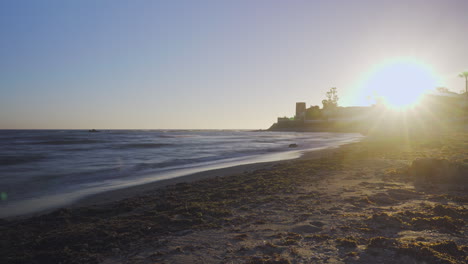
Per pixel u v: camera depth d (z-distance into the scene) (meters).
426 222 5.70
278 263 4.14
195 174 14.21
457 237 4.98
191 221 6.34
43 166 17.73
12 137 68.44
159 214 7.03
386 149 24.80
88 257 4.66
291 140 54.47
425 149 23.42
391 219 5.92
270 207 7.36
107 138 65.25
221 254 4.60
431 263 3.99
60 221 6.86
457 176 10.06
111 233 5.73
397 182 10.12
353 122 132.25
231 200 8.25
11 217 7.66
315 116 172.00
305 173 12.76
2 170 16.03
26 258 4.76
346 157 18.88
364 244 4.79
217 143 44.81
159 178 13.36
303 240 5.05
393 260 4.15
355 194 8.47
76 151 29.20
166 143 44.38
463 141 31.67
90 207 8.13
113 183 12.26
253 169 15.32
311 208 7.10
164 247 5.00
